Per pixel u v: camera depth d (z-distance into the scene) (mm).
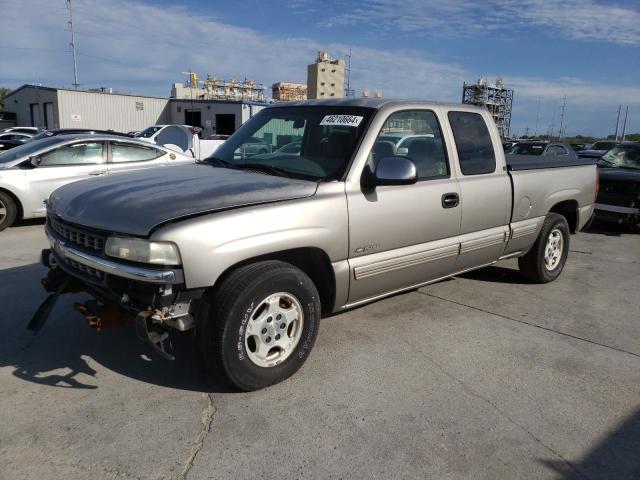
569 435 3061
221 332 3111
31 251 6855
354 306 4016
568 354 4137
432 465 2748
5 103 46250
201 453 2764
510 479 2676
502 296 5520
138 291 3072
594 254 7855
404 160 3621
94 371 3594
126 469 2623
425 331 4477
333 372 3688
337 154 3848
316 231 3451
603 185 9492
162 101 40594
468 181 4605
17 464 2623
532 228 5438
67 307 4715
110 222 3078
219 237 3008
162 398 3275
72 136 8992
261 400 3289
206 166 4254
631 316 5059
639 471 2773
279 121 4414
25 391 3311
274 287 3273
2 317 4473
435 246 4359
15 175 8164
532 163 5633
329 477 2625
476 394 3473
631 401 3455
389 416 3172
